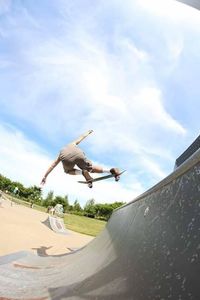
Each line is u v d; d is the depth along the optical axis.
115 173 6.20
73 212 69.31
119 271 2.31
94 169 6.22
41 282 3.88
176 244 1.59
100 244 4.70
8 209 23.86
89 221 44.47
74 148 6.08
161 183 2.37
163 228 1.90
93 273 3.01
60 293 2.98
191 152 5.43
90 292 2.41
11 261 5.45
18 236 11.51
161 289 1.46
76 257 5.66
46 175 6.12
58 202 74.38
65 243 13.95
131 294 1.74
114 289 2.04
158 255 1.76
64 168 6.32
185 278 1.32
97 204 76.31
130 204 3.96
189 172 1.79
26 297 3.17
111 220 5.70
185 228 1.57
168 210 1.94
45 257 6.85
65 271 4.32
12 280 3.93
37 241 11.79
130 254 2.37
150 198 2.60
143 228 2.40
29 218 21.28
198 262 1.29
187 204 1.67
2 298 3.07
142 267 1.89
